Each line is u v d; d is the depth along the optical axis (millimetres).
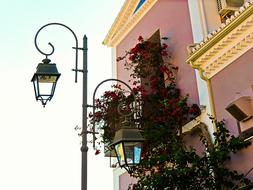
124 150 7430
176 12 12273
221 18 11367
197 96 10625
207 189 9422
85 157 7465
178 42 11891
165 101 10938
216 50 9859
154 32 13195
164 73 11930
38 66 7688
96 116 11945
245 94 9172
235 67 9594
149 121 11039
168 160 9922
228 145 9156
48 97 7570
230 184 9062
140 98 11398
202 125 10031
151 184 9539
